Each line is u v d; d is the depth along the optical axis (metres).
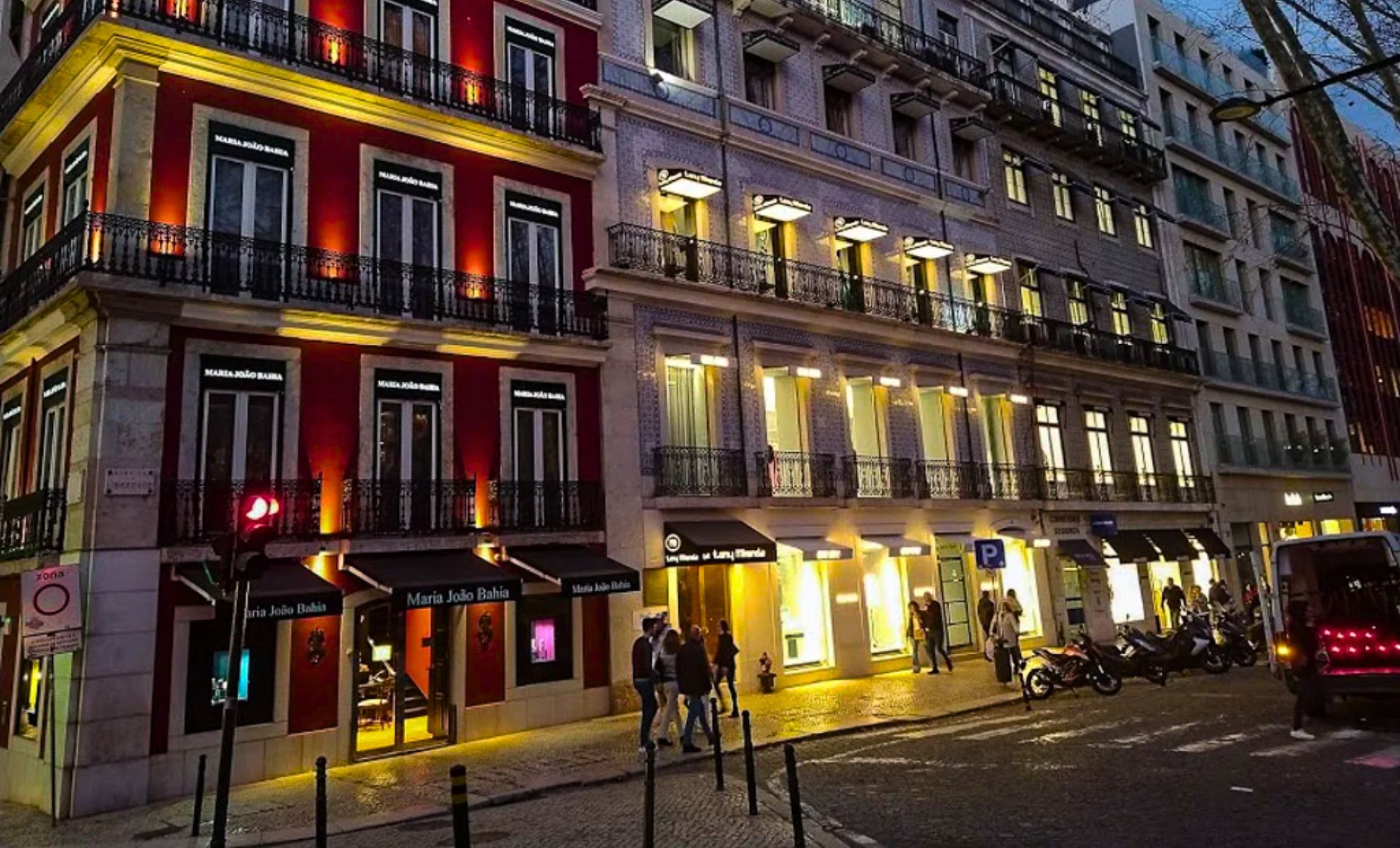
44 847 9.20
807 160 20.72
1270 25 11.16
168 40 12.45
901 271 22.52
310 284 13.37
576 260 16.81
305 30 14.05
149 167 12.37
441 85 15.35
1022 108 26.33
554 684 14.92
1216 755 9.98
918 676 18.77
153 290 11.82
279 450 12.88
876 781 9.66
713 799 9.22
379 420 13.92
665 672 12.49
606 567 14.95
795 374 19.38
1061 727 12.41
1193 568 28.64
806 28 21.47
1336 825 7.09
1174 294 30.77
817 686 17.92
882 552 20.02
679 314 17.94
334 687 12.67
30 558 12.38
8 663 13.10
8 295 14.41
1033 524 23.55
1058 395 25.47
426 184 15.09
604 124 17.52
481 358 15.19
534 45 17.02
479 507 14.70
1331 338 38.28
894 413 21.28
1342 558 13.10
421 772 11.62
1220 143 34.72
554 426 16.00
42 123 14.28
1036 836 7.22
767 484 18.36
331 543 12.79
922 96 23.34
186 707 11.55
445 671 13.93
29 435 13.67
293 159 13.68
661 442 17.09
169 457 11.98
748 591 17.83
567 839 8.00
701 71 19.62
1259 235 35.47
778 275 19.59
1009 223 25.67
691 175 17.70
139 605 11.31
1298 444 34.44
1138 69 32.59
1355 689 11.48
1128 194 30.34
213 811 10.24
